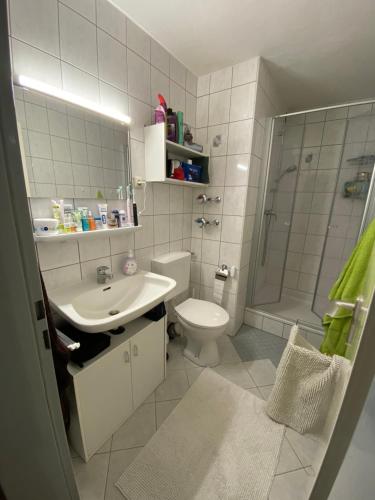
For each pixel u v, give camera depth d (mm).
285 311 2381
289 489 960
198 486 964
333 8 1159
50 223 974
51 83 973
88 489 950
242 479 992
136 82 1350
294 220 2703
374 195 1648
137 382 1279
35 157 964
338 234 2365
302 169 2562
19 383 480
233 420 1260
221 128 1813
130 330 1233
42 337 514
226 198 1902
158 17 1250
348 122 2156
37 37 905
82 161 1138
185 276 1939
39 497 556
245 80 1641
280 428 1218
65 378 900
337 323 1122
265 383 1532
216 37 1402
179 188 1886
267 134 1955
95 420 1049
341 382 951
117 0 1135
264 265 2545
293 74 1813
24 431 503
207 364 1671
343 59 1599
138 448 1107
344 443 469
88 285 1249
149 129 1409
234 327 2074
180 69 1663
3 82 380
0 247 415
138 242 1586
